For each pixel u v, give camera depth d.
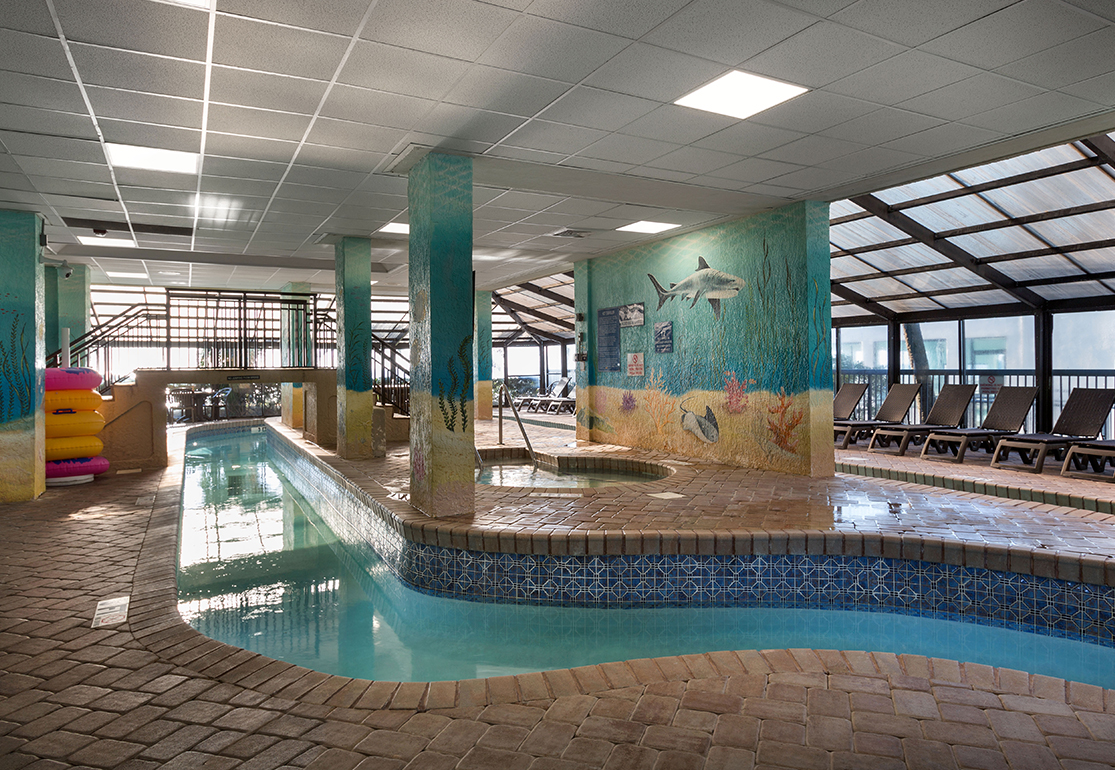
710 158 5.87
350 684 2.98
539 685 2.97
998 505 5.96
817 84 4.32
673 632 4.55
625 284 10.69
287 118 4.77
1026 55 3.94
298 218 8.10
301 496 9.52
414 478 6.02
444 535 5.18
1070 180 6.75
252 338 17.05
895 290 10.52
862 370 12.37
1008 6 3.39
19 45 3.62
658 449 10.09
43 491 7.95
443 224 5.64
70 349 10.87
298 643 4.25
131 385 9.89
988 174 7.05
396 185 6.59
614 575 4.96
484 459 10.07
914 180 6.63
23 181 6.27
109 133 5.01
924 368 11.17
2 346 7.32
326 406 11.03
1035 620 4.38
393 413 11.81
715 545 4.92
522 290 16.66
